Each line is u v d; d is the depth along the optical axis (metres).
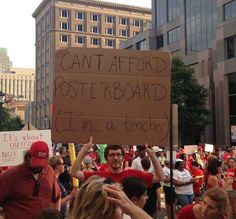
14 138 8.38
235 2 48.72
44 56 122.50
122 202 2.42
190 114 46.22
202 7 57.44
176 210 11.27
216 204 4.05
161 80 5.23
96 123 5.16
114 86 5.21
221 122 50.78
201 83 54.38
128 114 5.18
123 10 122.50
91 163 11.07
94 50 5.24
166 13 66.62
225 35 49.81
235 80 48.91
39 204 5.13
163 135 5.17
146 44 70.81
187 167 13.59
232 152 19.58
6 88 198.50
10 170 5.20
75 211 2.59
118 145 5.23
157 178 5.18
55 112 5.16
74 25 117.38
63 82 5.20
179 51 62.50
